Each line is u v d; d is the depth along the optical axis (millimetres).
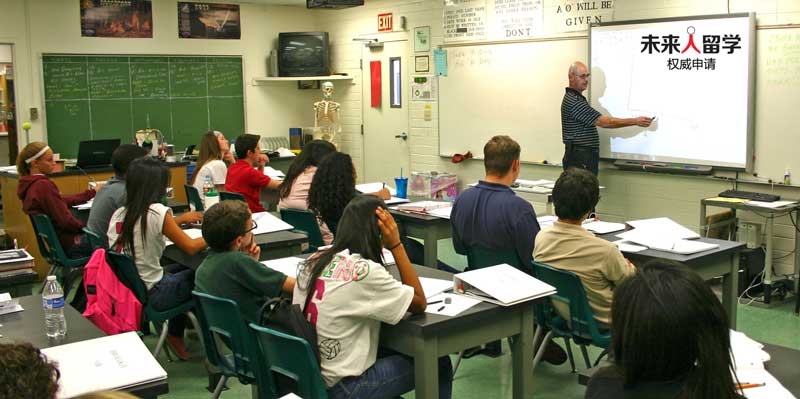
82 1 8203
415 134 8414
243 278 2879
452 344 2525
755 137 5402
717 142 5586
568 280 3090
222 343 3006
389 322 2391
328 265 2459
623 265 3078
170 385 3730
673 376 1269
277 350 2402
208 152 5520
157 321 3658
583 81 6062
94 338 2346
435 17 7922
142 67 8625
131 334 2328
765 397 1714
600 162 6395
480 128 7578
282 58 9234
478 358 4059
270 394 2576
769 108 5305
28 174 4895
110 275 3295
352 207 2516
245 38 9289
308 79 9273
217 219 2932
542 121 6926
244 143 5266
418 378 2467
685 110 5750
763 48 5297
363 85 9094
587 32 6391
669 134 5875
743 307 4918
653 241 3570
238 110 9359
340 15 9305
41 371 1312
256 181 5211
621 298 1301
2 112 7977
